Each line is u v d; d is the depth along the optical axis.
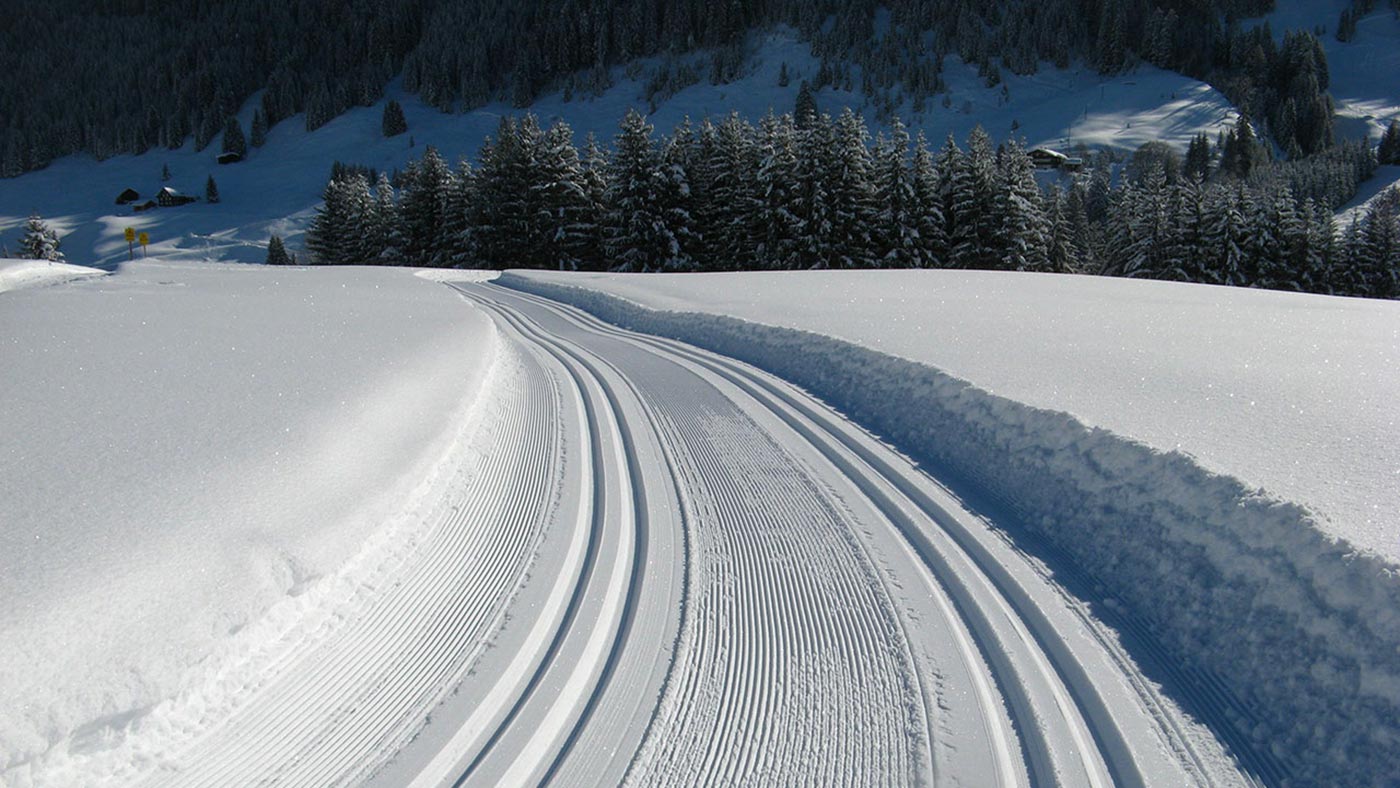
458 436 6.35
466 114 171.50
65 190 156.00
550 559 4.50
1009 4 180.50
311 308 11.70
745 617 3.83
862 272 23.33
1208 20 174.88
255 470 4.54
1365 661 2.87
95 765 2.61
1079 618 3.74
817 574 4.25
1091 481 4.74
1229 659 3.29
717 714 3.11
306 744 2.92
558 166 45.62
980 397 6.27
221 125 181.38
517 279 25.72
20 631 2.77
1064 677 3.29
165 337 8.18
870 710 3.11
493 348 10.24
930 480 5.60
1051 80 159.25
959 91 153.00
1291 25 199.38
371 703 3.18
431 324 10.70
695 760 2.86
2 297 12.74
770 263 42.19
